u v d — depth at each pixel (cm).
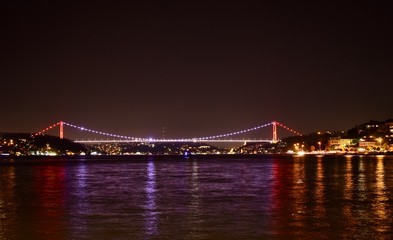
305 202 4512
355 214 3759
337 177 7944
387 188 5853
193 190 5819
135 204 4472
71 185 6694
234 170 10894
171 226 3338
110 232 3155
